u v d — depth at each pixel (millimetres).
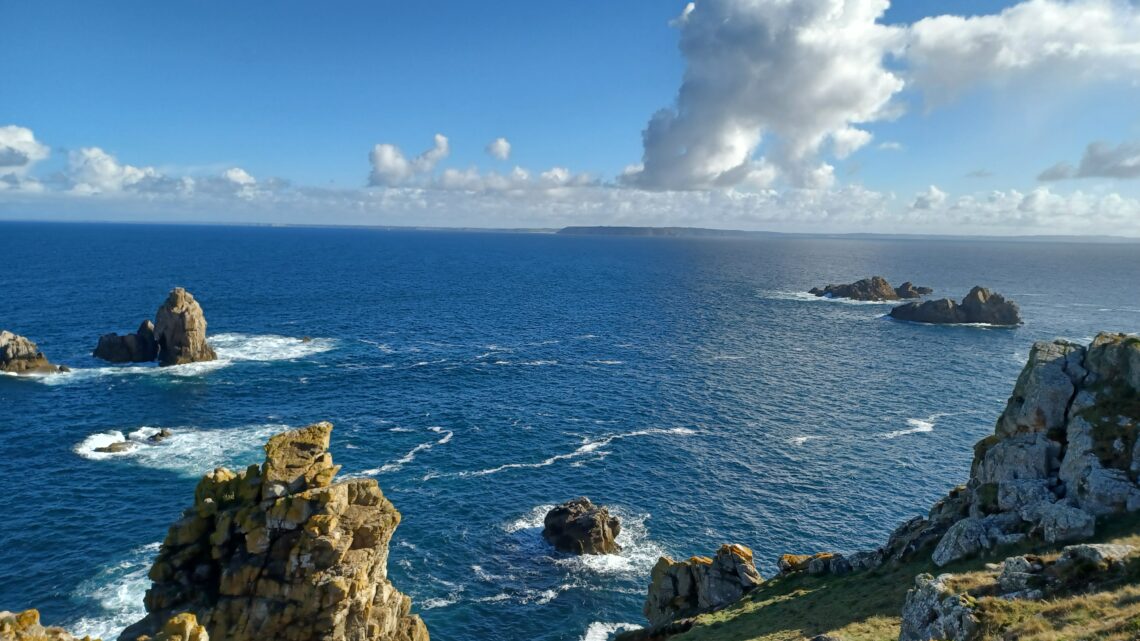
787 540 61906
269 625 34594
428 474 73812
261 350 128500
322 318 166125
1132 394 35062
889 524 64625
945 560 33250
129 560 55094
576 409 96938
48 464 72812
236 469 73125
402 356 127750
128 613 48719
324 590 34750
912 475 75125
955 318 173125
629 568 57781
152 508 63844
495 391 105500
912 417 94625
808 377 116375
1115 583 23797
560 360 127438
